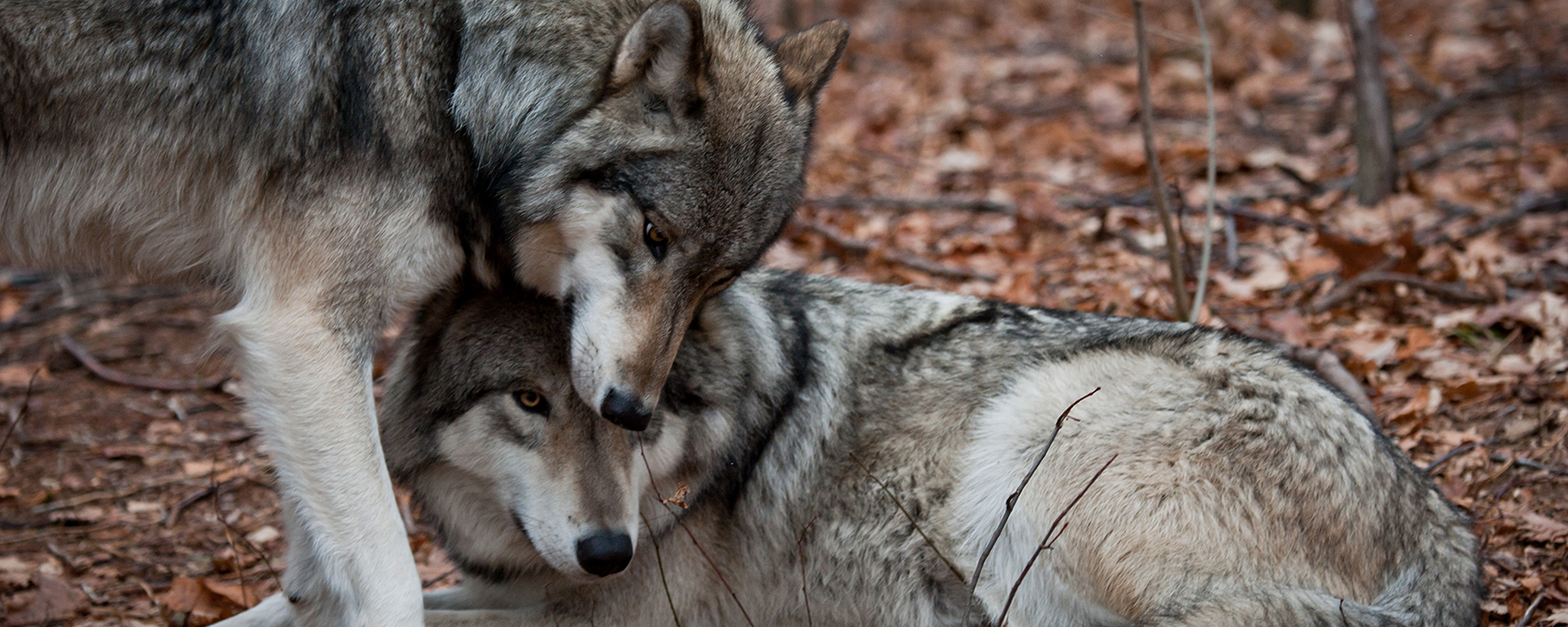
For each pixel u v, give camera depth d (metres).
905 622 7.16
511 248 6.87
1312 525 6.56
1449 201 13.83
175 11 6.48
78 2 6.46
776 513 7.42
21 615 8.17
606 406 6.31
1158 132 18.02
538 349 6.84
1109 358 7.24
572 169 6.58
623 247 6.57
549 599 7.36
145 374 11.88
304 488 6.35
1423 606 6.46
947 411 7.30
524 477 6.89
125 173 6.61
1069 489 6.69
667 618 7.32
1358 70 13.66
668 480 7.20
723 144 6.66
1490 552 7.95
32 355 12.31
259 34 6.41
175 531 9.37
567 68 6.68
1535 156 14.87
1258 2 26.38
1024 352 7.51
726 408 7.22
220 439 10.70
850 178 17.00
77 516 9.51
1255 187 14.97
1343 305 11.42
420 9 6.54
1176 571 6.46
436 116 6.57
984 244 13.52
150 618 8.18
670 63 6.51
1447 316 10.78
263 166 6.43
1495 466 8.84
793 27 25.88
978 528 6.95
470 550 7.50
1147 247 13.04
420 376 7.22
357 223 6.39
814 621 7.45
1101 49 23.61
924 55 24.25
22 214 6.73
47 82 6.45
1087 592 6.64
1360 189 13.93
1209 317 11.05
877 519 7.21
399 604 6.39
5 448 10.52
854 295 7.89
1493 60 20.14
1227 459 6.62
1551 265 11.74
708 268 6.74
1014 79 21.95
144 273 7.04
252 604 8.23
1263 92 19.52
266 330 6.36
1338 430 6.79
